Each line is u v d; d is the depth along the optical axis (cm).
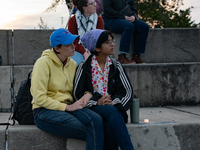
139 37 383
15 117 220
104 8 382
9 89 309
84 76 215
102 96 208
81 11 312
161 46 413
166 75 343
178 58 417
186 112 294
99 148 176
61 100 205
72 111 199
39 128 204
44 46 402
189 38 417
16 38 396
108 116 189
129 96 213
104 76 216
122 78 217
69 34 209
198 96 348
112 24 380
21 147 204
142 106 341
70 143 205
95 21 313
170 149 219
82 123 188
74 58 291
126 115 213
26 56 399
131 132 215
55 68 208
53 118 191
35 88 193
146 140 217
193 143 221
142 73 340
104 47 211
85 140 190
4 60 394
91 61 220
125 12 381
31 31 398
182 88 346
